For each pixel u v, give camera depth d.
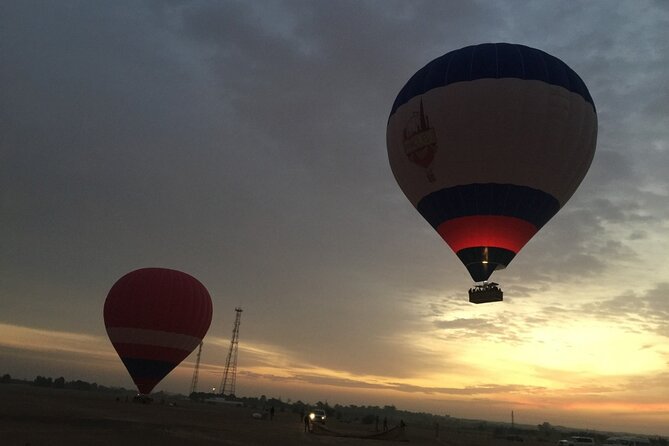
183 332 48.38
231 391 111.75
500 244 29.17
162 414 43.53
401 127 30.86
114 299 48.12
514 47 29.84
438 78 29.70
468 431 90.19
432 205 30.50
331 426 54.91
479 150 28.20
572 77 29.91
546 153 28.45
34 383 171.50
